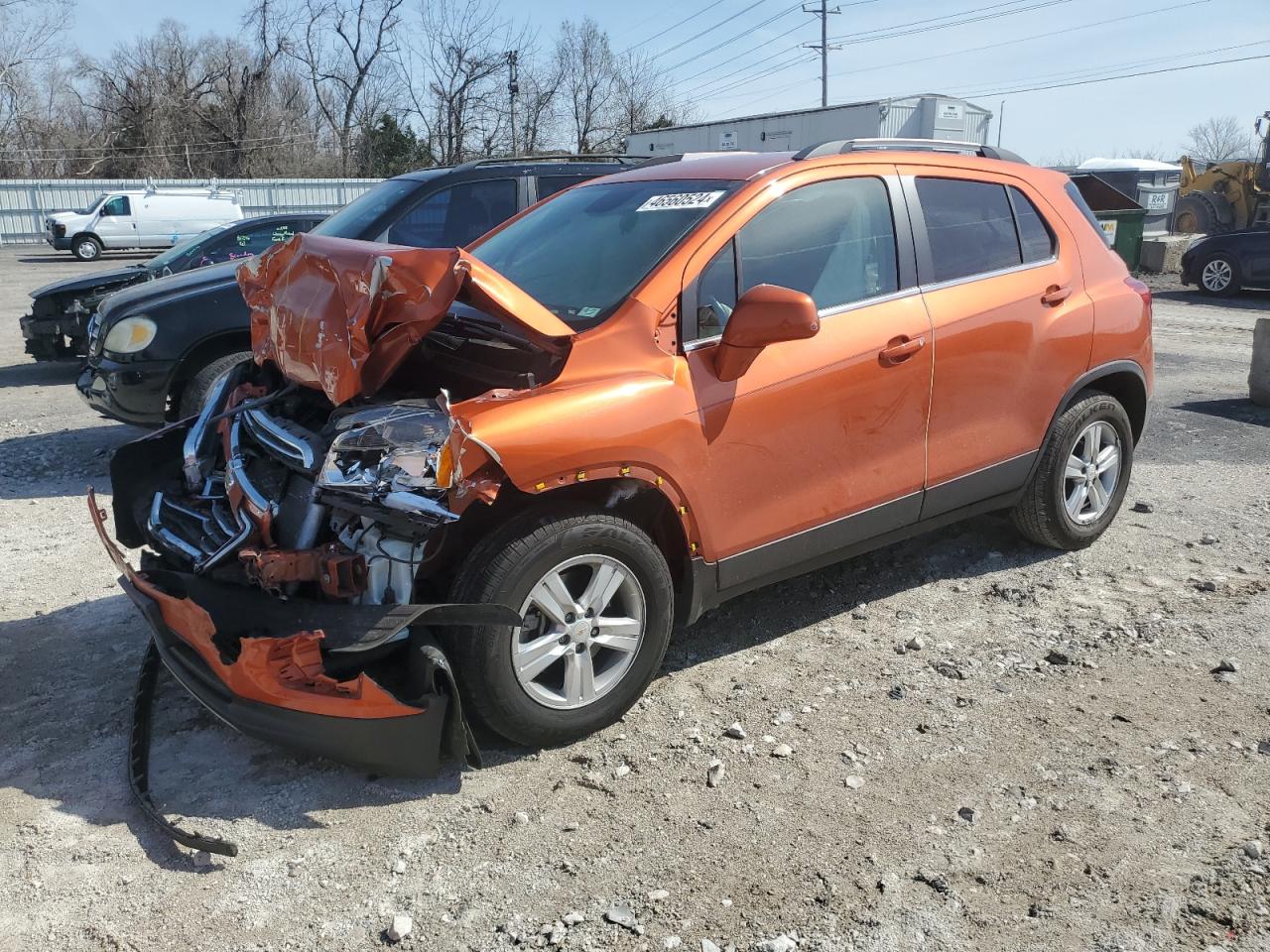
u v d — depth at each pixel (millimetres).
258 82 57406
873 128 22719
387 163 55656
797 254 3814
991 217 4441
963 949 2471
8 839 2947
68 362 10078
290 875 2791
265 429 3598
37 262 29125
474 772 3270
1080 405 4703
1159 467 6582
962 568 4863
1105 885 2678
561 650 3299
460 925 2594
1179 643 4039
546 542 3160
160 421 6711
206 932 2582
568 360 3299
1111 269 4840
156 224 30672
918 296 4062
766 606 4500
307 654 2965
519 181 7176
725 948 2490
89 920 2623
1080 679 3773
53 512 6031
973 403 4238
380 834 2959
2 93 56594
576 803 3092
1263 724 3434
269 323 3814
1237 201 23609
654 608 3463
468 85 49594
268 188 40219
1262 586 4574
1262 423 7797
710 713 3598
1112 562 4898
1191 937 2488
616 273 3688
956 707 3602
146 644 4219
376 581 3137
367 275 3156
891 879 2721
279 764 3322
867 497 3980
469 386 3660
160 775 3252
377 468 3037
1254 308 15461
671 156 4867
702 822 2984
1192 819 2936
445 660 2986
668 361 3443
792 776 3201
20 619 4473
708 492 3518
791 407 3656
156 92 57031
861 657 3990
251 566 3172
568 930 2564
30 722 3598
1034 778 3154
